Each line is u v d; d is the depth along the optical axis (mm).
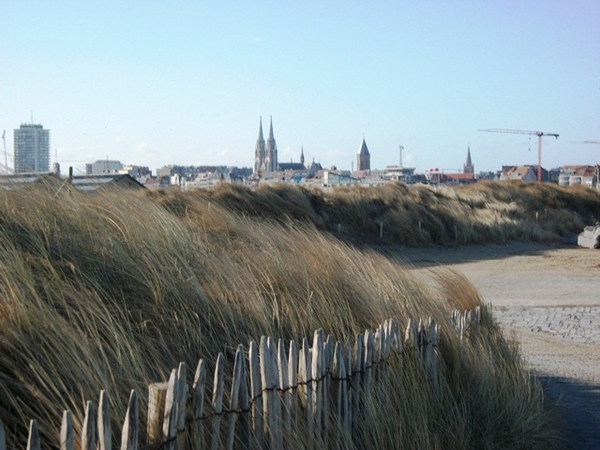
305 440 4680
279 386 4527
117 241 5434
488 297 18516
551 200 42906
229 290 5617
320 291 6387
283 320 5840
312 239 7676
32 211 5395
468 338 8203
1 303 3852
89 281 4797
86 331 4164
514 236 33188
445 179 100188
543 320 15328
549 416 7777
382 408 5684
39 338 3809
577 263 26359
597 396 9203
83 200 6152
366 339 5645
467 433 6621
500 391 7477
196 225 7285
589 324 14898
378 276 7676
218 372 3955
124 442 3260
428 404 6344
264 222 8367
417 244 29734
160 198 8594
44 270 4668
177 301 5113
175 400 3545
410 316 7234
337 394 5172
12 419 3393
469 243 31172
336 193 31609
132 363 4141
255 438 4242
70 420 3025
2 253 4430
